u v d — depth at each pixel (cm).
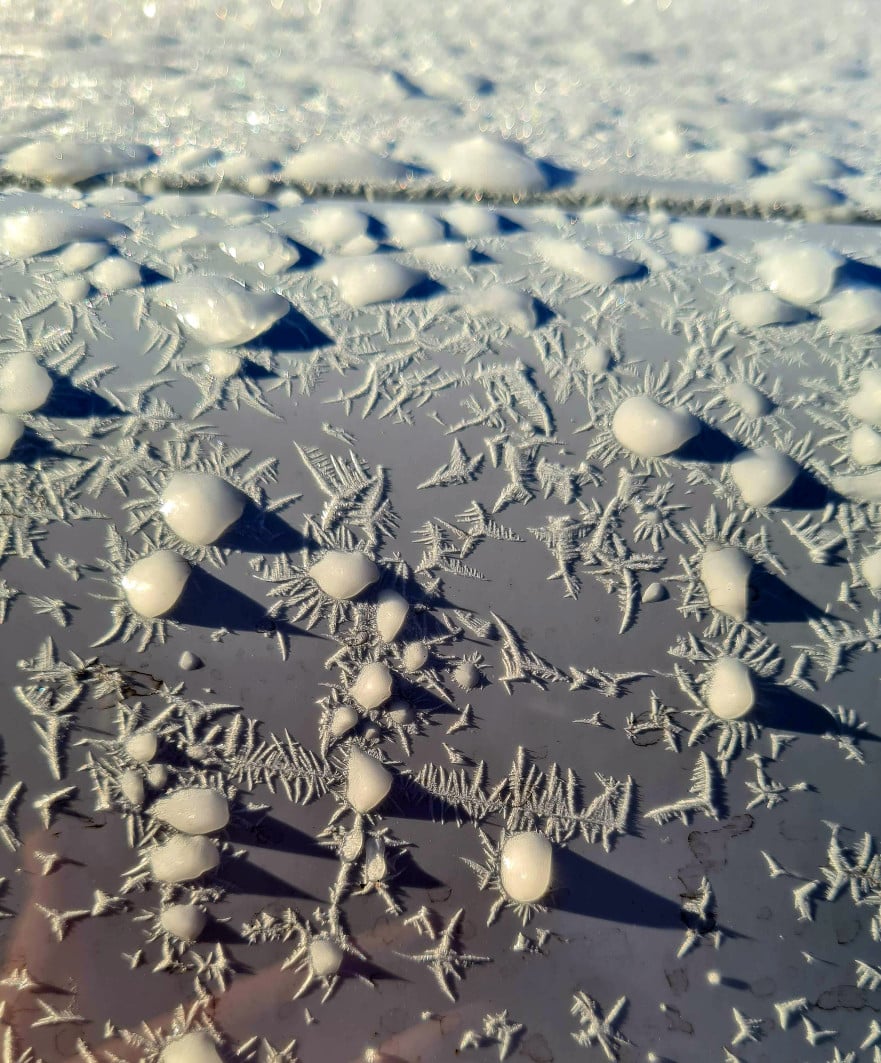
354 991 8
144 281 11
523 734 9
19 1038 7
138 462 9
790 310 11
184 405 10
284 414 10
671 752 9
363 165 13
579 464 10
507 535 9
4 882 8
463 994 8
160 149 13
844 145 14
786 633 9
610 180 13
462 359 10
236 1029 7
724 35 16
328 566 9
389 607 9
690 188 13
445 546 9
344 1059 7
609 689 9
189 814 8
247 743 8
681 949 8
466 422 10
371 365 10
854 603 9
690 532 9
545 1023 8
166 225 11
